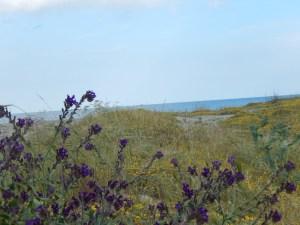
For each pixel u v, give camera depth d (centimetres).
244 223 225
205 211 163
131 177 281
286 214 265
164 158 357
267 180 308
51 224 161
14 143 177
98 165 275
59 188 181
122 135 383
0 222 168
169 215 185
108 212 168
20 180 176
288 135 391
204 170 180
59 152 177
